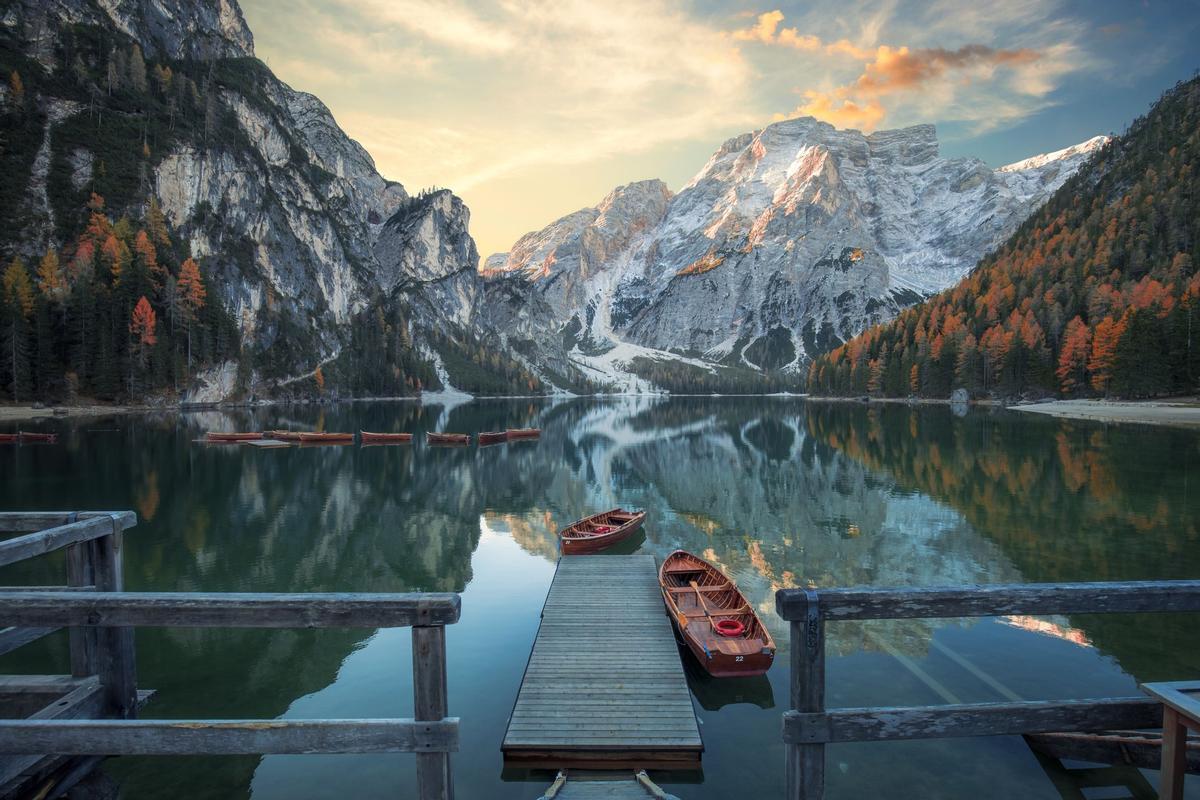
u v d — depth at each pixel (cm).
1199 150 17025
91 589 812
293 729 584
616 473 4825
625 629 1522
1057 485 3716
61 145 14812
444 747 581
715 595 1761
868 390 17175
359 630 1666
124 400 11131
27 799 709
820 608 600
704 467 5075
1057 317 12812
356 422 10150
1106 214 16862
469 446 6794
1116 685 1316
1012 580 2095
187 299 13550
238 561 2373
